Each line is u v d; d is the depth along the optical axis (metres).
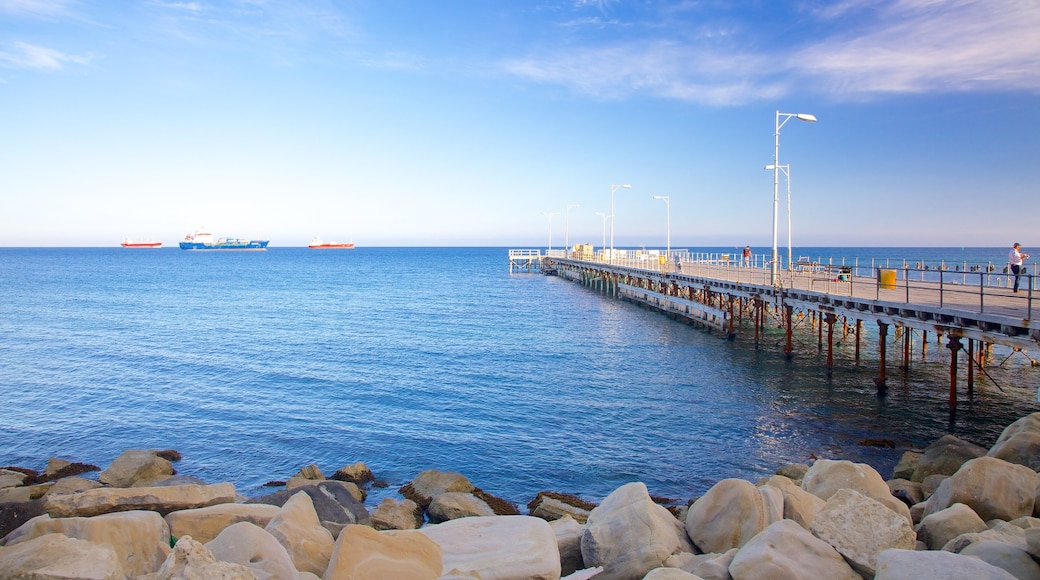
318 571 7.01
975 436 17.95
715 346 32.88
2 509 8.44
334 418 20.67
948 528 7.32
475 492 13.98
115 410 21.77
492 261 177.62
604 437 18.58
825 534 6.33
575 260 79.75
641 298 51.22
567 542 7.83
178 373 27.61
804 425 19.28
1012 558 5.83
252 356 31.61
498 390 24.28
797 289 27.05
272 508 8.70
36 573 4.63
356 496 13.69
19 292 70.25
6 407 22.25
